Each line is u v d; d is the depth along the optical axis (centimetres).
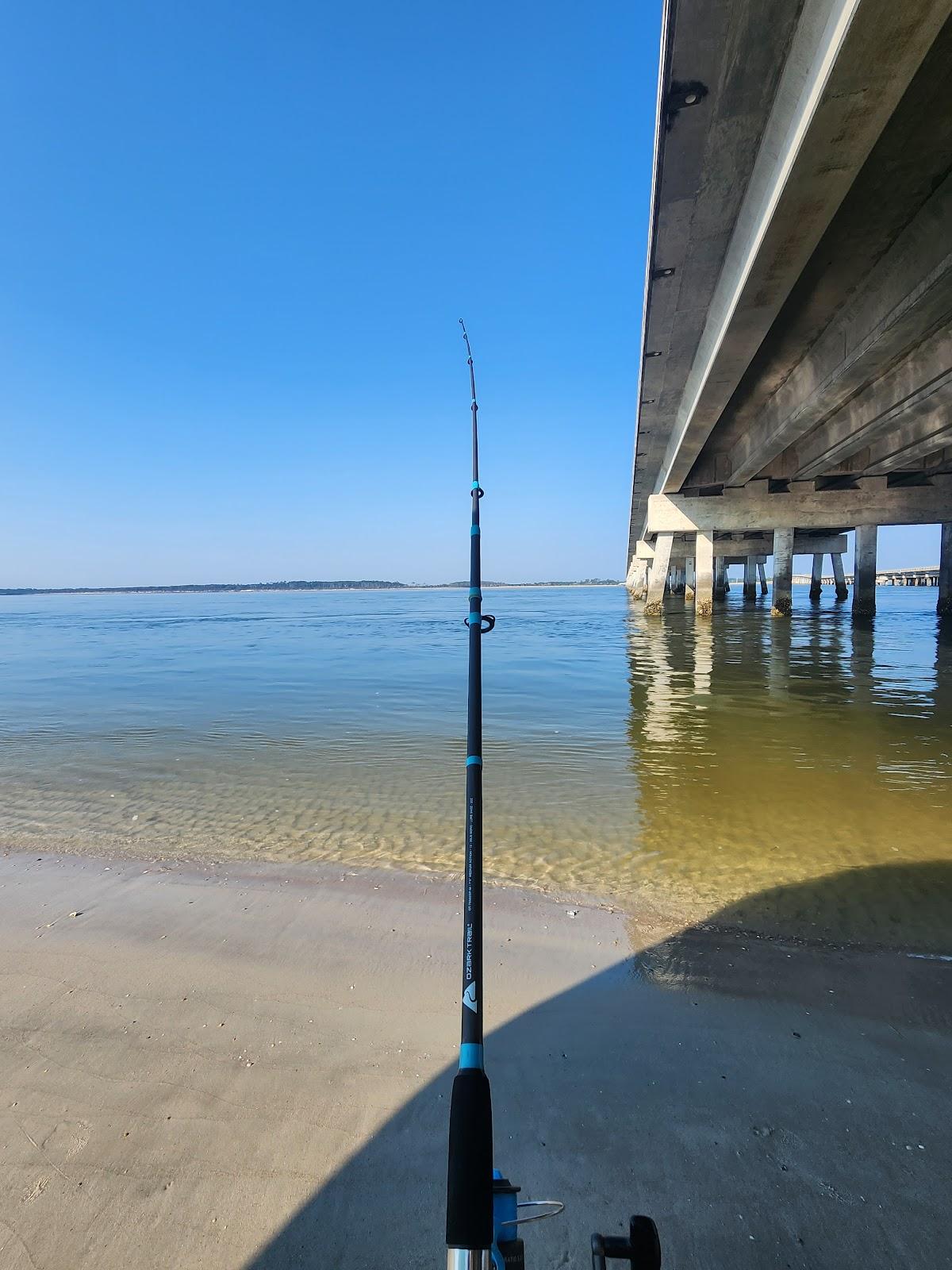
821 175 515
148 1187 166
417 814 465
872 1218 154
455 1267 98
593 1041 221
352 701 937
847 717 755
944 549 2223
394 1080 202
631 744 648
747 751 612
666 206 678
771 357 1062
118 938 295
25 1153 176
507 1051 216
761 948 281
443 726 752
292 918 313
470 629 207
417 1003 243
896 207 635
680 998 246
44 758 649
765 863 370
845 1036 222
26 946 288
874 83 421
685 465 1633
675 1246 148
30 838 432
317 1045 219
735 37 479
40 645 2123
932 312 709
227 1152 176
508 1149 176
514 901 330
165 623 3391
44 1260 148
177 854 402
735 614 2658
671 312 938
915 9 367
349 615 3947
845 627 1952
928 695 884
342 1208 159
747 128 568
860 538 2108
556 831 425
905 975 259
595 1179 166
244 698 979
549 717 788
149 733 756
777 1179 165
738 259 719
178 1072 206
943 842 392
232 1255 148
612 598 6844
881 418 1129
